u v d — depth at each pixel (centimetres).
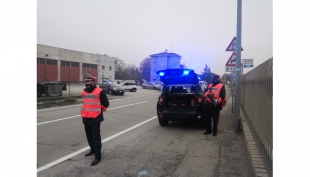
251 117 578
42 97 1605
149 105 1470
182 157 481
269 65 358
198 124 823
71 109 1243
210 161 457
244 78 883
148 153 508
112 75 5506
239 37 667
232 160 460
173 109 746
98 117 460
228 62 907
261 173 336
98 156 454
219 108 646
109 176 393
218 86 649
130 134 682
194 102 725
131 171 412
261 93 423
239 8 660
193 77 806
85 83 468
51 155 494
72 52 4412
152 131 721
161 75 829
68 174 400
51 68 3994
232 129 740
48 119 922
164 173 404
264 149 372
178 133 693
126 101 1741
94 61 4931
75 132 699
